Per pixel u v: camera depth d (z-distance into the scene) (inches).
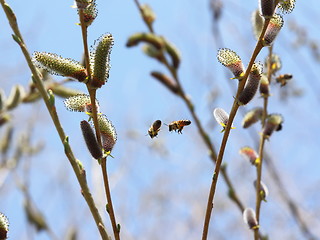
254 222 26.7
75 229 43.2
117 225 24.0
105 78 24.0
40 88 24.6
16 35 24.9
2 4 24.9
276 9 24.4
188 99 36.2
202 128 35.3
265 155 36.0
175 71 37.3
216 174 24.2
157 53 37.1
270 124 28.1
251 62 23.8
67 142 24.4
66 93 32.4
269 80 28.6
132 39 37.2
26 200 41.0
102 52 23.9
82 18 23.6
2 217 23.7
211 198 24.3
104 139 24.0
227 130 24.2
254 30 25.4
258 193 27.6
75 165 24.4
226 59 24.1
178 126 28.6
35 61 23.9
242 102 24.0
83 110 24.4
